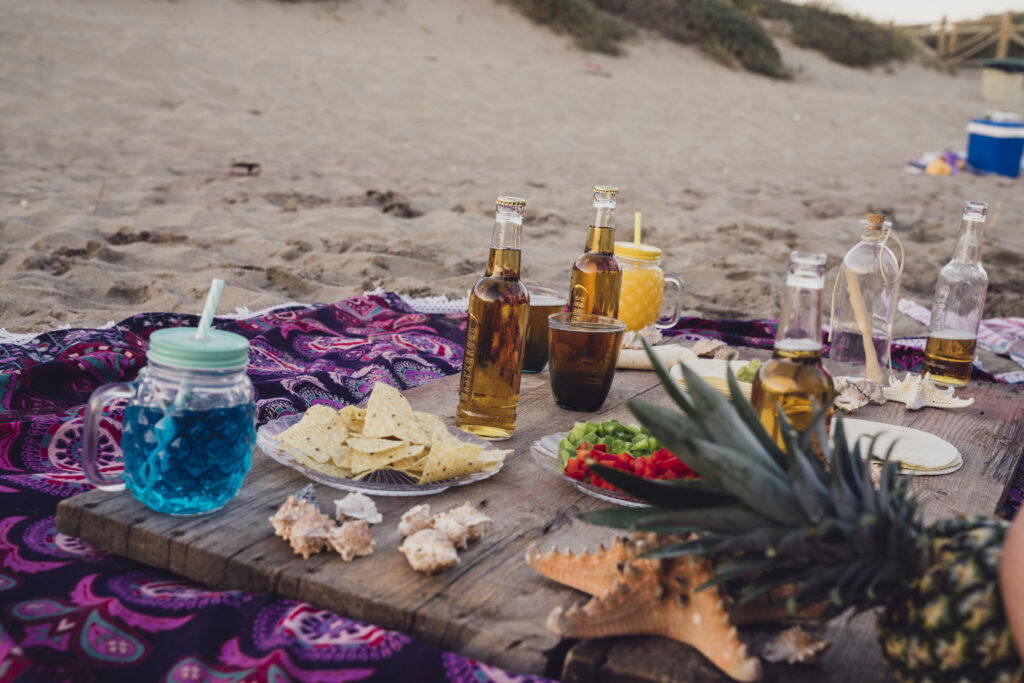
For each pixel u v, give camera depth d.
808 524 1.06
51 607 1.36
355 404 2.83
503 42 17.95
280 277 4.77
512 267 1.96
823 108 17.50
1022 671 1.01
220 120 9.66
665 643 1.24
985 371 3.59
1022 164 14.17
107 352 2.92
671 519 1.08
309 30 15.48
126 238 5.30
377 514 1.54
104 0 13.75
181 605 1.37
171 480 1.46
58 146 7.70
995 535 1.07
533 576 1.41
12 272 4.31
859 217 8.55
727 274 5.85
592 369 2.21
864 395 2.44
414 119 11.37
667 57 19.98
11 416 2.37
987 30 29.42
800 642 1.21
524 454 1.91
